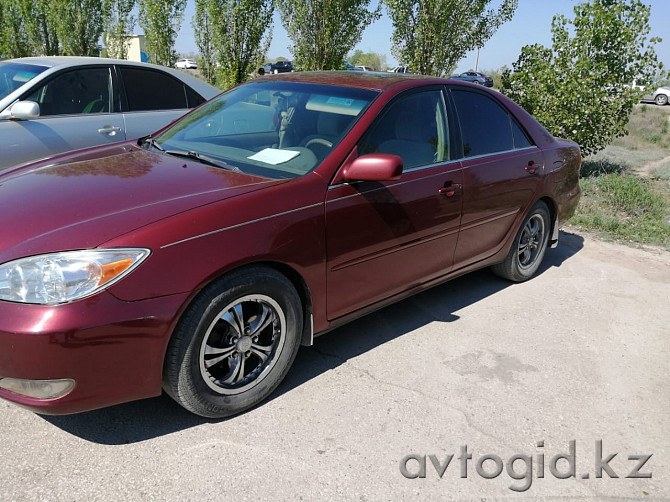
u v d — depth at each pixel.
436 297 4.37
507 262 4.52
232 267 2.54
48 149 5.25
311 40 13.62
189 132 3.72
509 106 4.38
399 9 10.71
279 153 3.19
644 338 3.90
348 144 3.10
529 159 4.36
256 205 2.67
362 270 3.19
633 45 8.48
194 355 2.51
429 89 3.70
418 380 3.21
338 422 2.80
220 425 2.72
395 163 2.89
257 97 3.75
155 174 2.96
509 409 3.01
